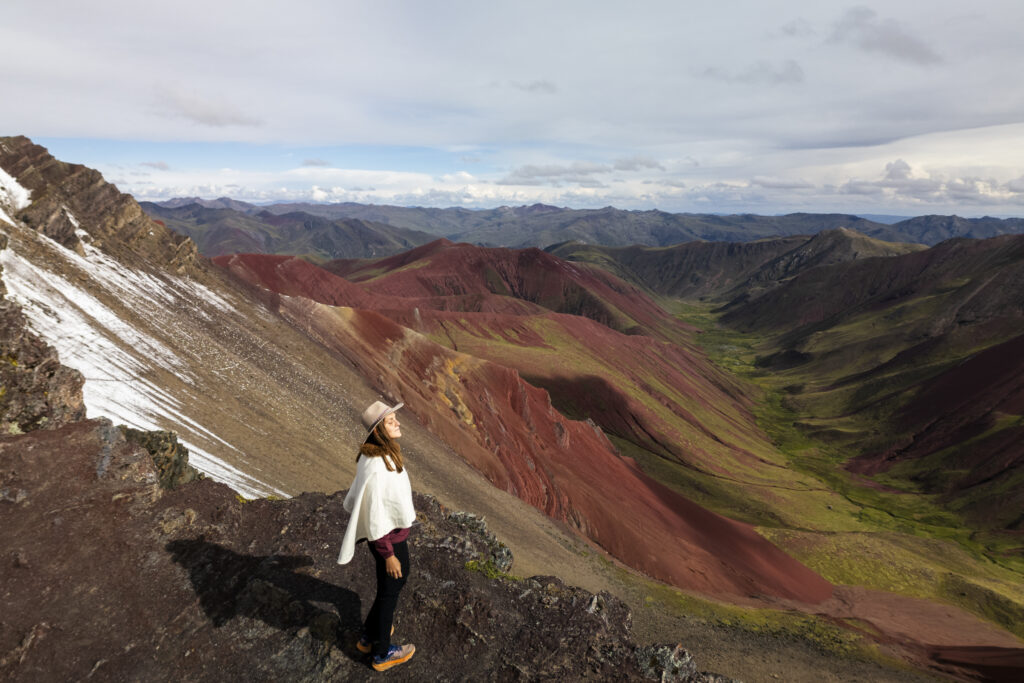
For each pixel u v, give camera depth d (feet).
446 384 202.80
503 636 18.52
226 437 77.41
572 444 248.52
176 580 18.20
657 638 121.08
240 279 178.91
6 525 18.43
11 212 110.22
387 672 16.25
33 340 30.07
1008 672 153.38
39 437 22.18
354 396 147.02
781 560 255.50
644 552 188.85
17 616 15.99
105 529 19.21
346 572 19.86
